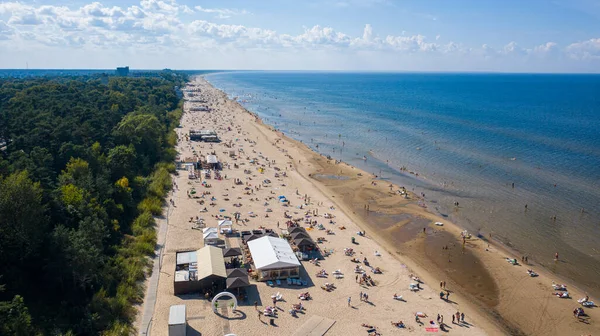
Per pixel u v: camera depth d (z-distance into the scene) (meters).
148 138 130.12
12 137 93.44
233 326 52.53
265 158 143.88
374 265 70.81
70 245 53.50
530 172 129.00
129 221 80.00
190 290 59.47
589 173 127.75
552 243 81.50
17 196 51.66
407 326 54.44
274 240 72.38
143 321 52.31
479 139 178.50
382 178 124.75
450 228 87.94
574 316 58.44
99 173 90.12
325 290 62.22
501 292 64.19
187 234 78.81
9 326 41.62
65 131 99.44
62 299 51.97
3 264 50.12
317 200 102.75
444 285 64.62
